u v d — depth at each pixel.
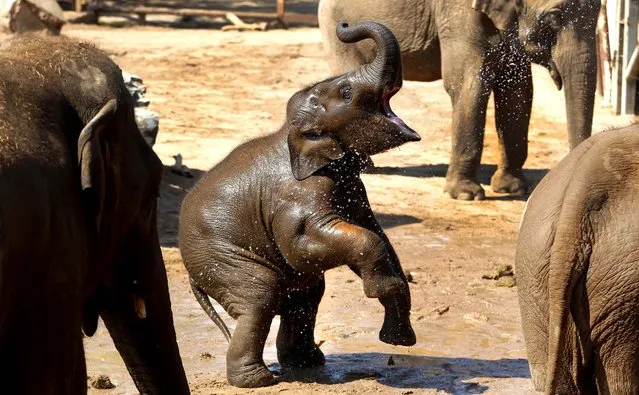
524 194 20.91
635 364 8.13
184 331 12.79
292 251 11.20
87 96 6.59
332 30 22.89
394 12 21.67
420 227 18.12
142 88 19.58
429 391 10.97
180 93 30.70
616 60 27.42
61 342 6.18
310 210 11.17
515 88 20.64
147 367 7.69
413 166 23.05
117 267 7.29
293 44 39.50
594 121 26.56
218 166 11.98
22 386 6.14
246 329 11.23
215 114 27.77
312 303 11.77
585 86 19.45
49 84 6.48
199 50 38.16
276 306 11.39
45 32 7.12
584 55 19.45
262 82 32.88
